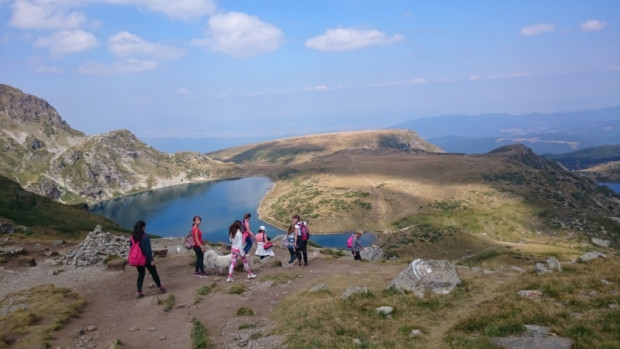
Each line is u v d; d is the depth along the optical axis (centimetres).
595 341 923
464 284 1727
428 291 1638
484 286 1703
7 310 1584
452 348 1041
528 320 1132
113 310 1627
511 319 1149
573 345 929
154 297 1669
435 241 17462
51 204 7575
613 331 971
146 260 1781
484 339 1051
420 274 1748
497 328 1111
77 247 3047
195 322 1399
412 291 1650
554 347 938
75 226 6350
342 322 1305
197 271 2248
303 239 2612
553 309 1180
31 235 4469
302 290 1855
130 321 1455
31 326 1370
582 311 1161
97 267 2573
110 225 7431
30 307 1600
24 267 2586
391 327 1267
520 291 1445
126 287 2016
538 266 1834
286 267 2575
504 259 14188
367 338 1178
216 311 1581
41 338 1247
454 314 1379
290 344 1145
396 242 17688
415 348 1071
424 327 1260
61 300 1708
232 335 1309
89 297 1830
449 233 18375
